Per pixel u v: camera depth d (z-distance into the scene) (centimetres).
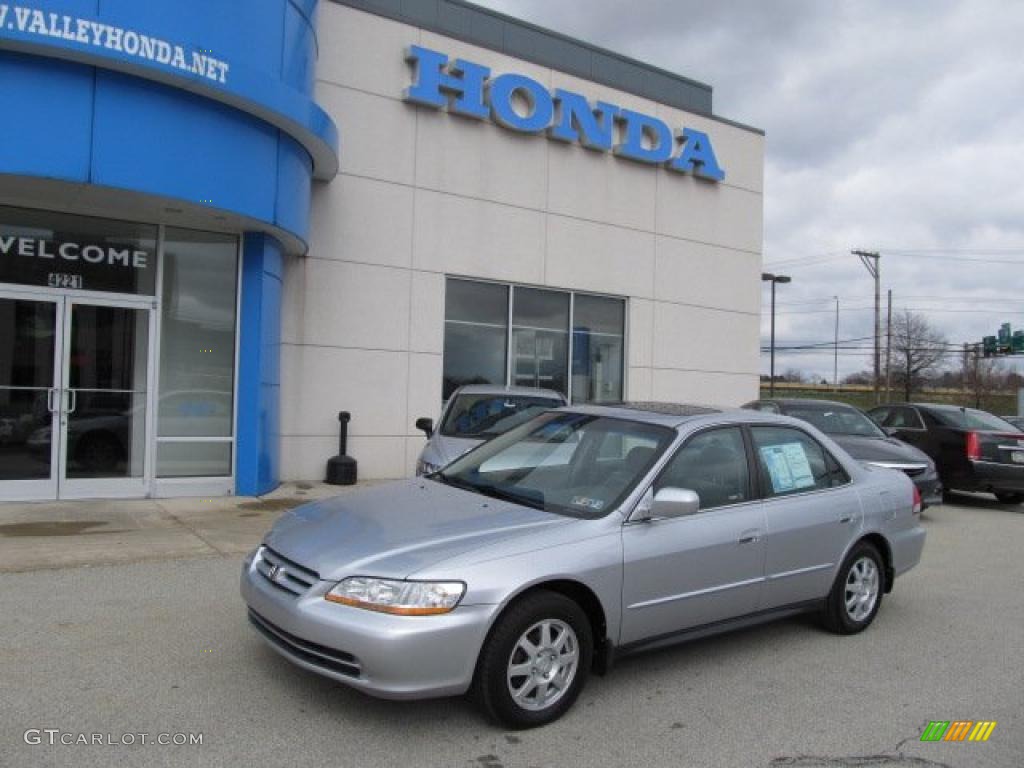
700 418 517
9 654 457
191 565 666
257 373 1016
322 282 1172
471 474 527
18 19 733
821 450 578
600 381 1487
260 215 934
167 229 985
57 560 661
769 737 403
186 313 999
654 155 1508
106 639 487
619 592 429
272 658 466
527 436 550
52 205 894
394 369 1230
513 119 1325
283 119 927
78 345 937
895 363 6512
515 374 1372
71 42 754
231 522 849
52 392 917
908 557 614
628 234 1498
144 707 399
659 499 445
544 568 399
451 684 372
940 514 1189
